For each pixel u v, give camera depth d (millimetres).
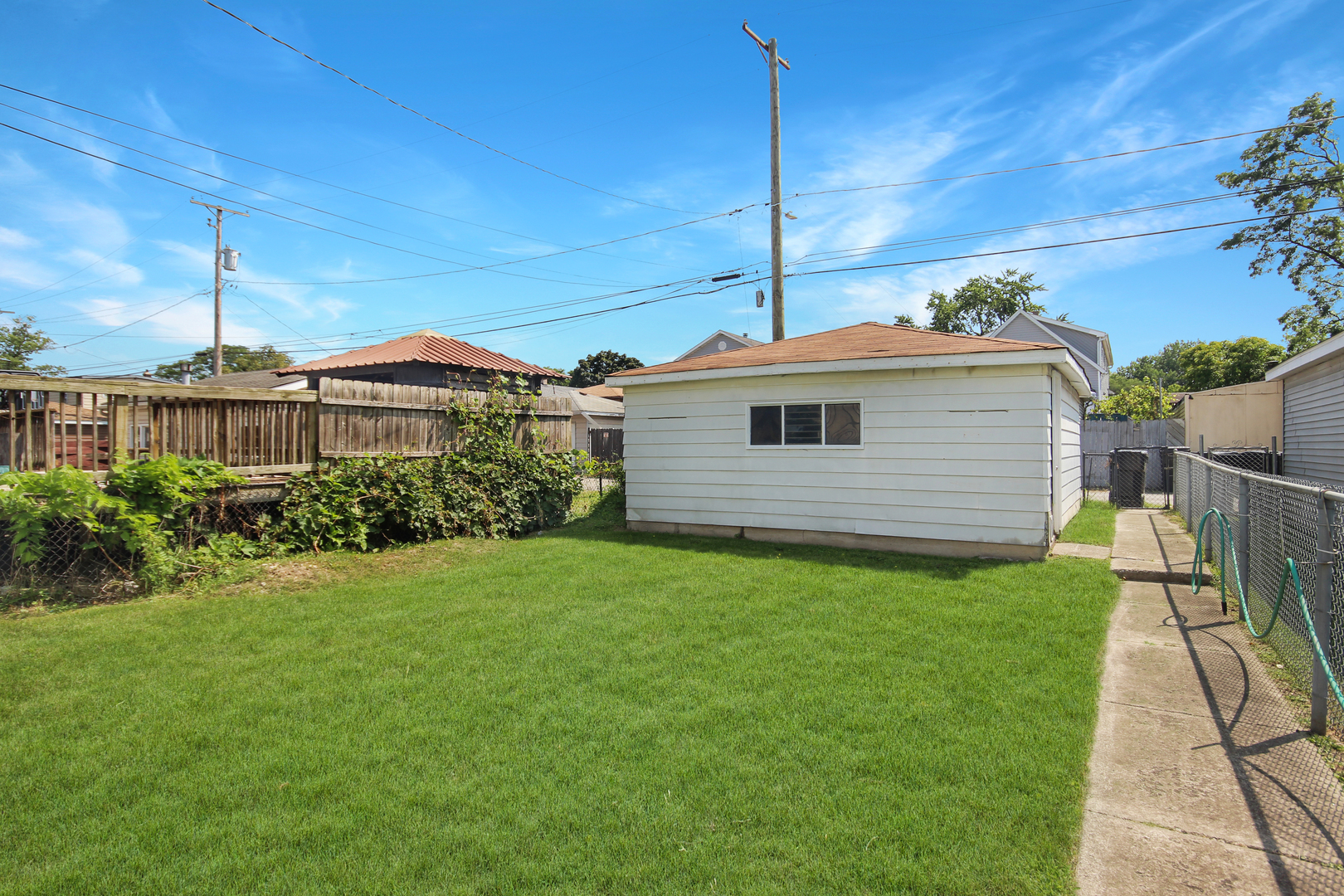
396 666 4605
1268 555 5242
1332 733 3590
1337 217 20859
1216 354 40125
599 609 5977
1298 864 2541
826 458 9258
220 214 27484
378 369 17500
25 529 5973
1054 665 4543
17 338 34219
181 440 7316
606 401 30562
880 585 6848
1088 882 2467
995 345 8547
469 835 2717
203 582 6629
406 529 9094
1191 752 3426
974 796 2961
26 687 4164
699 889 2406
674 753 3373
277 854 2607
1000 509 8227
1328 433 12664
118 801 2959
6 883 2430
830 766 3234
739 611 5922
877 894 2373
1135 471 13531
